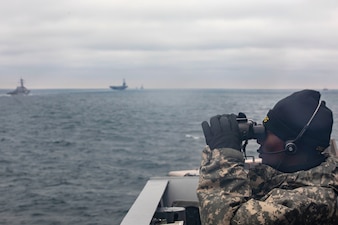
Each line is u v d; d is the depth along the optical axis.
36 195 15.34
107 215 12.33
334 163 1.81
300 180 1.76
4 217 12.34
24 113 75.50
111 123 52.25
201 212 1.70
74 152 27.66
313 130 1.75
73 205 13.64
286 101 1.82
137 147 29.36
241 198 1.66
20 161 24.31
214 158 1.78
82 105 110.56
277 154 1.82
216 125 1.86
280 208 1.59
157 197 2.68
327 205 1.66
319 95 1.86
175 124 49.72
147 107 97.44
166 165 21.86
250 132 1.85
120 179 18.31
